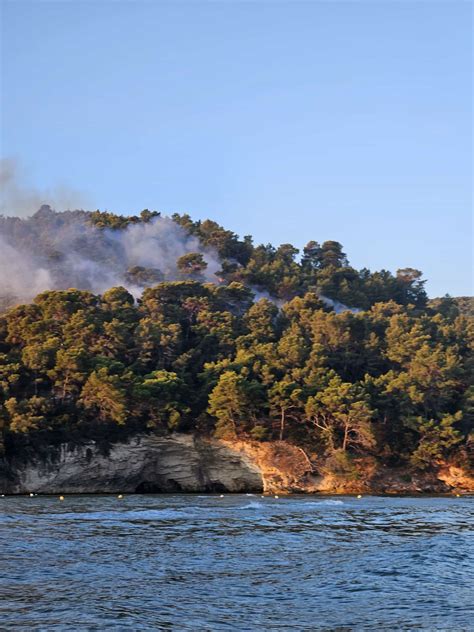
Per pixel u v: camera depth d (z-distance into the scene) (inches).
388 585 3863.2
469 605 3447.3
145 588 3715.6
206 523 6461.6
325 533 5871.1
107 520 6579.7
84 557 4562.0
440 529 6210.6
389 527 6318.9
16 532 5625.0
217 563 4461.1
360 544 5275.6
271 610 3329.2
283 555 4773.6
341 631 3011.8
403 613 3297.2
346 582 3932.1
